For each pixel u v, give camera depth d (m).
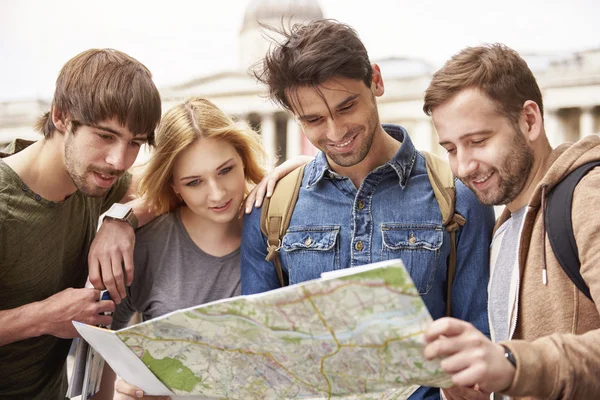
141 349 1.13
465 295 1.47
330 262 1.49
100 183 1.45
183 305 1.69
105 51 1.46
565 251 1.09
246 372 1.13
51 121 1.48
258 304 0.99
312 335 1.01
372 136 1.39
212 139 1.62
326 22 1.38
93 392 1.49
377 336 0.98
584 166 1.11
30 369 1.63
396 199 1.50
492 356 0.91
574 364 0.92
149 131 1.46
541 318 1.15
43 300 1.46
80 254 1.66
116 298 1.52
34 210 1.48
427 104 1.27
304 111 1.36
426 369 0.99
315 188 1.55
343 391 1.10
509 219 1.36
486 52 1.24
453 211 1.46
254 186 1.79
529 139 1.22
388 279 0.91
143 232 1.75
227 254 1.74
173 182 1.69
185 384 1.17
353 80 1.33
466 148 1.23
